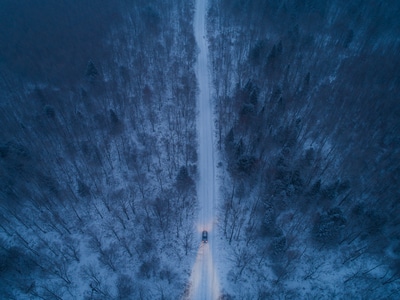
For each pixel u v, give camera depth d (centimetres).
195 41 10625
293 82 8656
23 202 6272
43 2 12525
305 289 5097
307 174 6500
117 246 5644
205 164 6988
